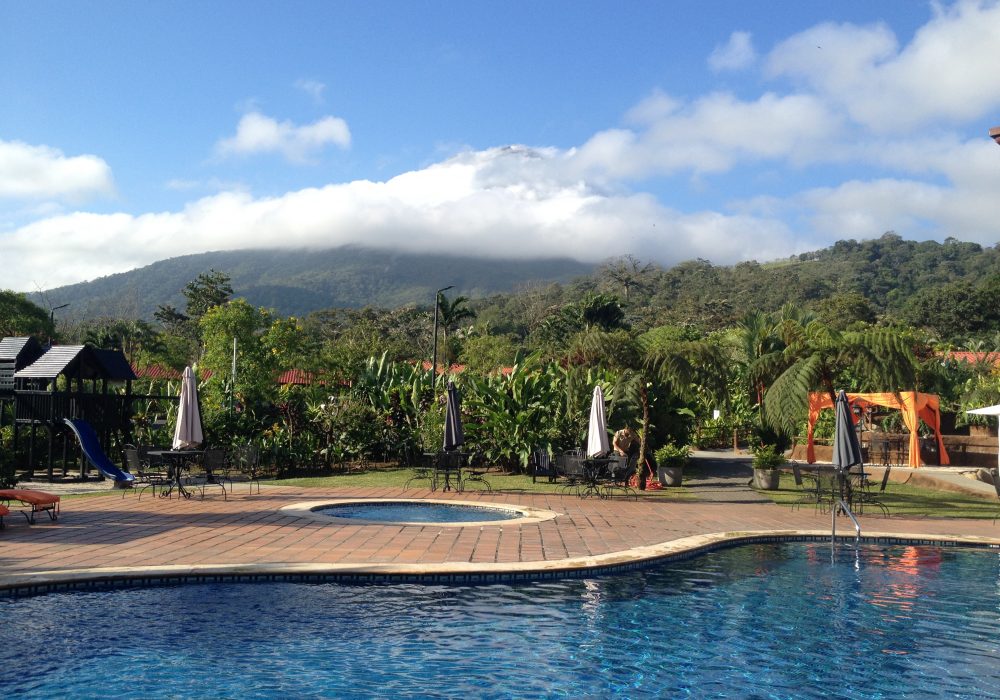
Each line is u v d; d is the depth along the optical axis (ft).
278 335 132.57
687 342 66.13
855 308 330.54
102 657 20.72
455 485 63.77
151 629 23.06
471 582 29.17
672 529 41.37
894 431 113.80
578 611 26.05
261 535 36.60
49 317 184.55
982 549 38.78
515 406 73.97
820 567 33.73
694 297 569.23
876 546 39.04
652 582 30.40
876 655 22.24
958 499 60.49
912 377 69.56
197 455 55.42
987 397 104.88
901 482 73.87
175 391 102.37
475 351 219.20
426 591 27.89
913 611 26.76
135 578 27.50
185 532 37.42
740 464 90.53
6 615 24.06
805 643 23.24
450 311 159.33
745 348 112.37
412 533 37.76
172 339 243.60
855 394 95.30
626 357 66.54
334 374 114.21
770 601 27.89
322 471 77.82
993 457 92.99
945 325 326.65
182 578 28.02
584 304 313.73
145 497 53.26
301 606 25.66
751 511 50.42
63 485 65.16
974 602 27.99
